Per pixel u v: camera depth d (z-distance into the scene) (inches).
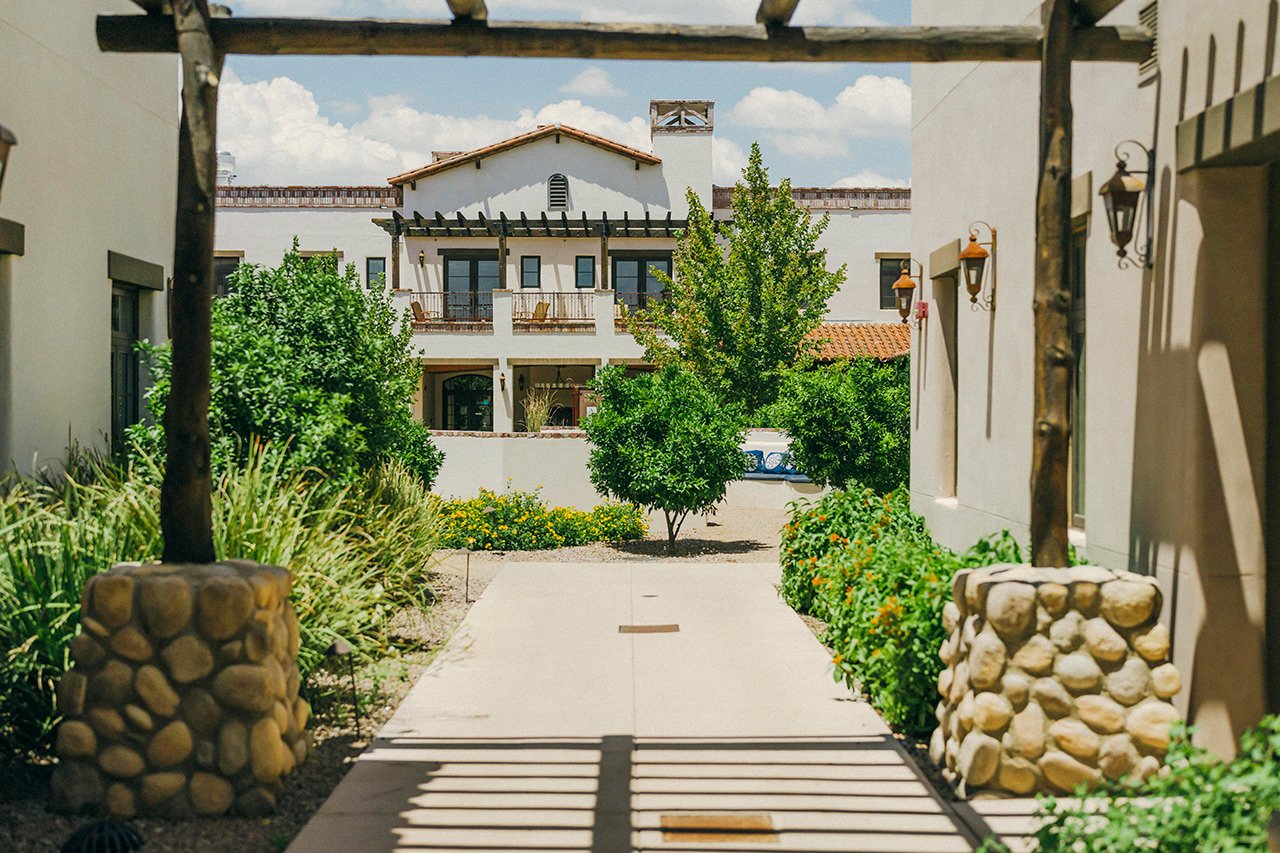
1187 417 189.5
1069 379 198.4
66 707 176.4
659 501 518.0
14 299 322.7
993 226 300.7
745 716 235.3
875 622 225.5
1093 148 232.8
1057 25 199.6
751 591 403.2
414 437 553.3
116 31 202.2
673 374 545.6
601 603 377.1
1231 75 178.1
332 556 251.6
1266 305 187.8
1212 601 187.3
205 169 190.2
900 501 374.9
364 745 215.9
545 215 1165.1
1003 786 183.0
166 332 443.5
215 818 176.4
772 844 165.2
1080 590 183.3
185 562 191.8
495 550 534.3
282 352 321.7
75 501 284.7
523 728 226.4
